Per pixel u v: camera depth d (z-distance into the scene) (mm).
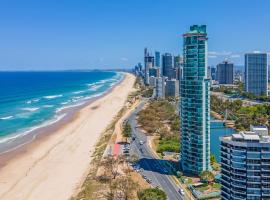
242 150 173125
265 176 172500
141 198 190250
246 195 174500
